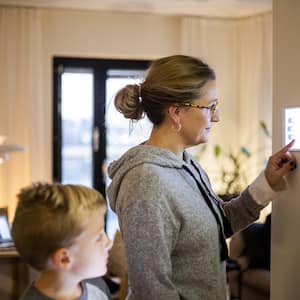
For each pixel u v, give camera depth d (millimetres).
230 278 3900
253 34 5008
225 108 5184
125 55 5051
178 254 1260
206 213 1291
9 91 4699
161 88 1293
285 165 1442
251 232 3869
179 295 1238
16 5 4703
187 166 1326
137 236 1191
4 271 3250
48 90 4934
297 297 1424
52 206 1050
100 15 4988
